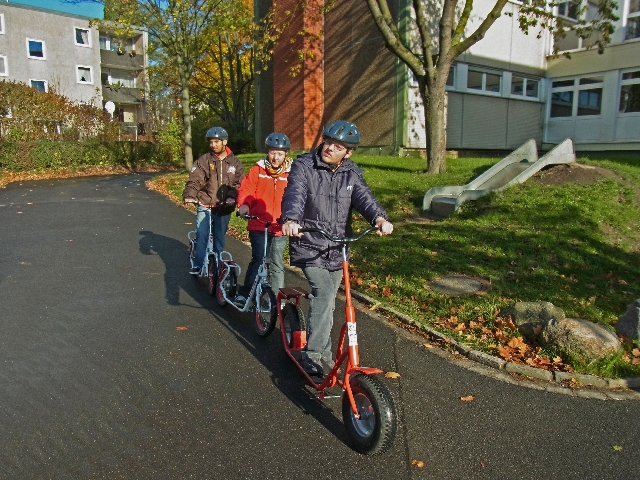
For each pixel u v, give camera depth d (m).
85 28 43.47
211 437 3.67
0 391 4.18
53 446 3.50
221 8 21.27
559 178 10.96
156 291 6.82
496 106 19.73
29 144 23.88
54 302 6.28
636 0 18.30
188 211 12.96
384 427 3.29
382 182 12.48
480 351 5.09
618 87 18.97
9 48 39.94
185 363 4.79
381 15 12.87
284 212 3.78
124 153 29.05
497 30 19.22
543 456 3.59
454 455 3.56
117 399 4.12
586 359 4.89
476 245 8.17
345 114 19.91
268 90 24.22
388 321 5.95
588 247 7.94
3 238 9.59
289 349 4.77
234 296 6.07
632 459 3.59
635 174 11.49
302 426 3.84
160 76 35.59
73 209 13.06
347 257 3.72
